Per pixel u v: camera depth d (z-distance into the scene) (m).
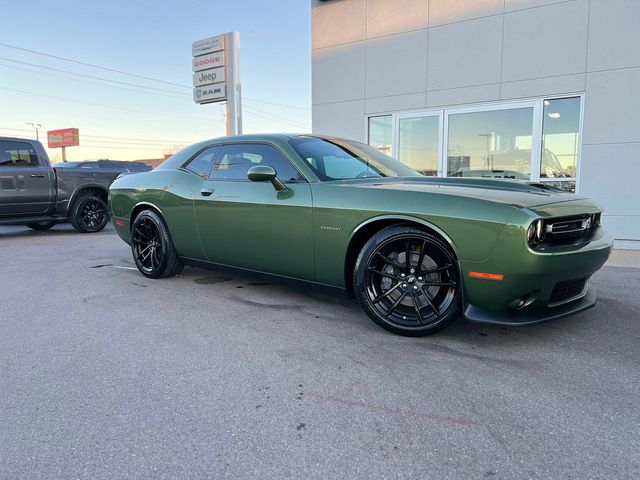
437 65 8.02
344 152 3.87
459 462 1.77
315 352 2.83
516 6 7.28
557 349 2.85
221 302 3.92
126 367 2.64
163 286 4.50
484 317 2.71
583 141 6.98
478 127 7.79
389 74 8.49
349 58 8.88
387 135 8.69
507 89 7.47
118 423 2.07
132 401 2.26
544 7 7.08
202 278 4.84
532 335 3.09
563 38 6.99
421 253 2.90
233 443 1.91
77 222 9.23
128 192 4.90
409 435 1.95
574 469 1.72
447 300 2.88
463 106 7.86
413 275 2.96
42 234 9.36
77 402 2.25
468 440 1.91
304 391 2.34
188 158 4.45
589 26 6.80
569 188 7.21
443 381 2.43
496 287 2.62
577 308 2.91
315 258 3.33
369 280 3.10
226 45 11.39
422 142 8.34
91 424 2.06
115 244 7.69
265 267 3.72
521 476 1.69
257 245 3.69
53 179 8.74
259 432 1.99
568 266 2.64
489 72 7.59
